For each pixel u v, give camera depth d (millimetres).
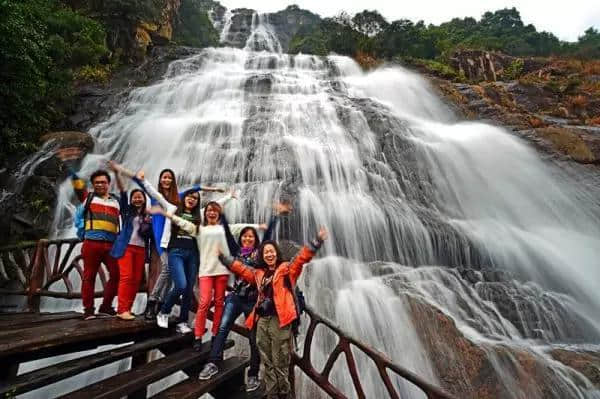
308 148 12680
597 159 15680
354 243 9836
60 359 6383
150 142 13648
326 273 8297
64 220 10648
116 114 16500
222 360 4727
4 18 10688
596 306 9703
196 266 4941
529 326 7910
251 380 4285
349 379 6273
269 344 4031
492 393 6059
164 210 4855
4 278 8031
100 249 5168
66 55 16172
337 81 22016
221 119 14852
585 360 6688
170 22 31406
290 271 4035
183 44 33625
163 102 17953
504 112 20484
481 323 7562
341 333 4180
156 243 4789
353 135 14242
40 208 10148
